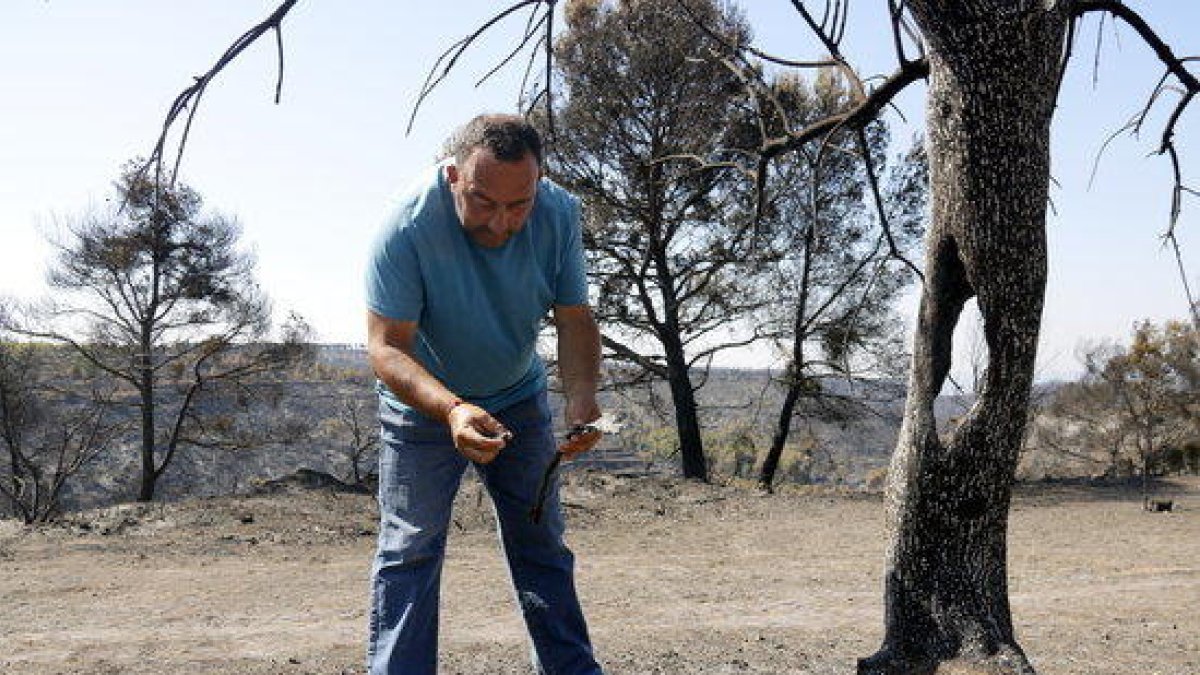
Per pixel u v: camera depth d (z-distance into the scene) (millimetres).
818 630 6516
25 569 9523
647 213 16344
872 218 17172
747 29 16234
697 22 4469
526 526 3334
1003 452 3748
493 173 2785
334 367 29344
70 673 5203
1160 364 26594
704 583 8867
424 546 3215
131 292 23297
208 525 12312
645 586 8672
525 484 3311
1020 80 3486
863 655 5457
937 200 3727
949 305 3811
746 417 22328
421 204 3002
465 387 3252
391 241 3018
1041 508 15125
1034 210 3562
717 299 19047
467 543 11453
